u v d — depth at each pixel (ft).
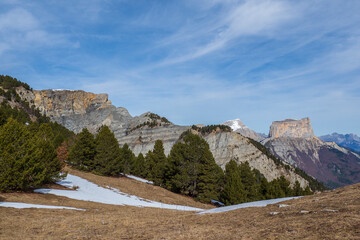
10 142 103.91
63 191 121.90
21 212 69.31
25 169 103.45
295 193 194.39
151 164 263.90
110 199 128.06
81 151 211.20
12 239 44.24
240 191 176.96
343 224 35.12
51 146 131.13
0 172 96.78
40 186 121.90
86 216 71.51
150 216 75.41
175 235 44.24
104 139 221.05
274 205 68.18
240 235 39.09
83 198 115.44
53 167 128.16
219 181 208.64
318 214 45.19
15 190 102.73
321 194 73.51
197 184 197.26
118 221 63.62
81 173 190.90
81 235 48.29
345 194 62.49
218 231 44.47
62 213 76.38
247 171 202.59
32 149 109.19
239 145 620.90
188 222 59.21
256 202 83.82
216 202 199.31
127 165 274.36
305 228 36.78
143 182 236.84
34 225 56.34
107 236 47.14
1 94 520.01
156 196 170.40
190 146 201.16
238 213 64.13
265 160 606.14
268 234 36.88
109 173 224.94
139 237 45.01
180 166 201.46
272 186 184.55
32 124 169.07
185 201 173.06
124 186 182.50
